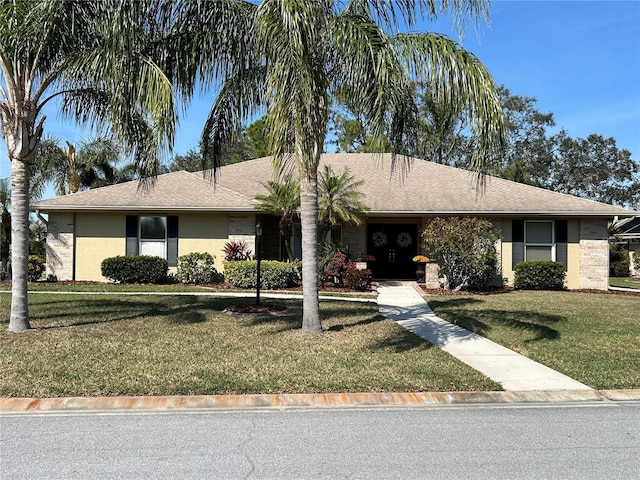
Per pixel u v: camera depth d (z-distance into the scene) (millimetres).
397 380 6316
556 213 17672
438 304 13672
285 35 7633
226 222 18156
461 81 7430
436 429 4914
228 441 4539
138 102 8188
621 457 4285
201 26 9602
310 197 8992
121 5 7879
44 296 14125
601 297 15531
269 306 12094
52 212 17875
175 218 18078
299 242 19547
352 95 8625
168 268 17969
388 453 4316
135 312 11359
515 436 4750
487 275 17188
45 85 9055
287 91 7715
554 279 17609
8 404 5375
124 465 4023
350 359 7312
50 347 7734
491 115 7406
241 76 10070
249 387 5934
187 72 9680
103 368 6609
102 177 30328
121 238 18031
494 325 10430
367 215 18156
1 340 8180
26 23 8023
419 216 18547
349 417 5234
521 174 29516
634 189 44125
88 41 9148
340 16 8320
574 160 43500
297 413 5340
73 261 17906
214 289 16234
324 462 4117
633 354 7930
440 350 8062
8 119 8867
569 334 9555
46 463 4051
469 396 5867
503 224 18453
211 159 10891
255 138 33094
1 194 18594
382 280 20000
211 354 7457
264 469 3973
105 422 5000
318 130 8492
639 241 31141
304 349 7875
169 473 3891
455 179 20641
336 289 16656
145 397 5598
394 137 9172
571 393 6027
